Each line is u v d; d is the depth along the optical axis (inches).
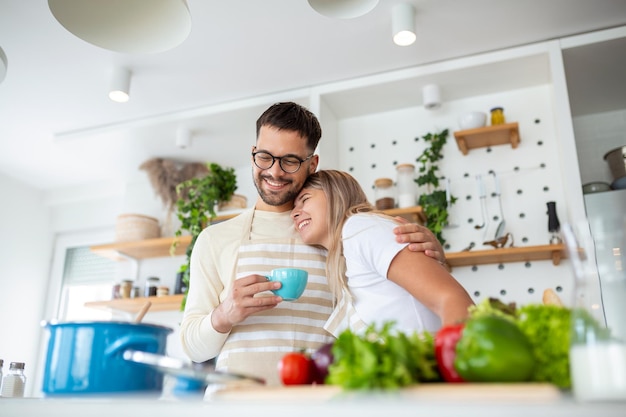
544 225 115.0
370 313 47.1
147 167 157.6
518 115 123.8
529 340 25.6
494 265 116.3
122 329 35.1
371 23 105.3
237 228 62.8
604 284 97.7
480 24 106.3
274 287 49.7
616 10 103.1
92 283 173.3
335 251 52.7
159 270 153.6
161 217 158.7
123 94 117.3
